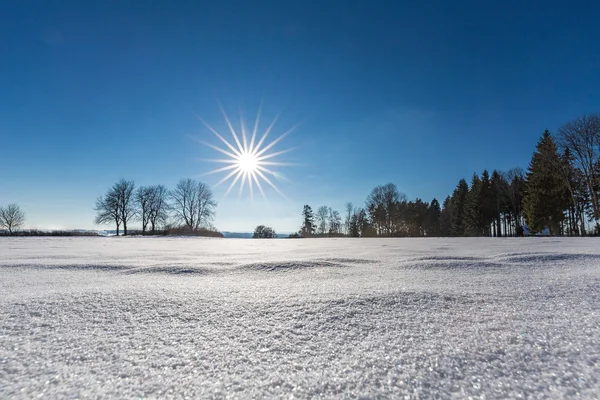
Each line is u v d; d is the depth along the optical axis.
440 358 1.06
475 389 0.87
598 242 7.70
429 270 3.14
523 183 37.34
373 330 1.35
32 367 1.00
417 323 1.43
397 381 0.92
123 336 1.29
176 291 2.10
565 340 1.20
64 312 1.61
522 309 1.65
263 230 43.53
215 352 1.13
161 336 1.29
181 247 8.61
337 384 0.90
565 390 0.85
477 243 8.14
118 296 1.93
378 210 49.38
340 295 1.93
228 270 3.27
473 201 40.44
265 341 1.24
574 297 1.89
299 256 4.89
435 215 55.53
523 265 3.36
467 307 1.69
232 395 0.85
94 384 0.90
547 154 27.72
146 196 41.81
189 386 0.90
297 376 0.95
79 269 3.40
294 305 1.73
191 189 43.41
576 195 27.89
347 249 6.64
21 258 4.69
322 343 1.21
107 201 39.62
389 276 2.81
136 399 0.83
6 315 1.55
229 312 1.62
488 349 1.13
